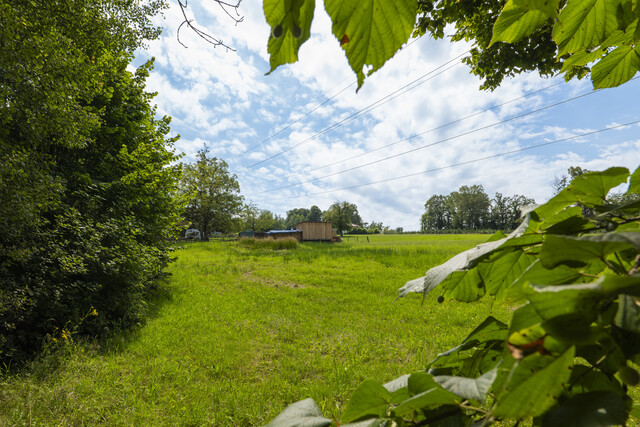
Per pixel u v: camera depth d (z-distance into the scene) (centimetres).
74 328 534
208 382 457
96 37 635
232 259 1934
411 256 1912
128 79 820
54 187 452
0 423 330
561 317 28
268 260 1909
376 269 1542
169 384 446
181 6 134
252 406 391
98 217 661
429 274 58
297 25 34
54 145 607
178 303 873
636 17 69
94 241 588
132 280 669
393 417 46
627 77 84
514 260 64
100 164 727
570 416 33
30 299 456
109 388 420
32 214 418
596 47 78
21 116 414
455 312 785
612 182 49
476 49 516
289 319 756
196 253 2308
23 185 408
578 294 27
